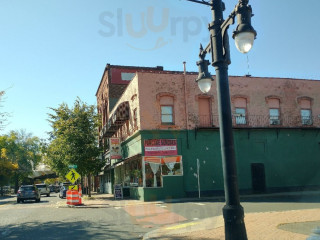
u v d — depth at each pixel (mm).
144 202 18922
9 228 10836
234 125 23141
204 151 21797
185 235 7539
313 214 7094
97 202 20188
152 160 20828
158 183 20656
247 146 22938
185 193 20875
